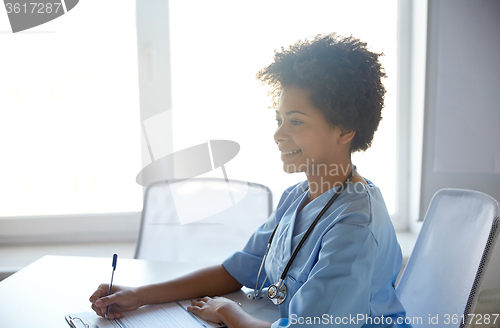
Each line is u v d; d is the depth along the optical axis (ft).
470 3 5.47
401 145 6.12
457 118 5.63
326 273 2.22
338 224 2.38
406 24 5.93
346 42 2.59
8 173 5.83
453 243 2.80
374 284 2.45
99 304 2.58
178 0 5.67
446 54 5.57
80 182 5.97
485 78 5.51
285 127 2.59
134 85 5.84
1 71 5.64
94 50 5.74
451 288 2.65
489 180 5.61
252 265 3.15
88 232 6.01
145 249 4.67
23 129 5.78
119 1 5.67
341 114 2.49
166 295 2.88
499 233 2.47
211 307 2.62
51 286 3.16
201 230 4.79
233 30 5.75
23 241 5.90
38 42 5.65
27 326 2.50
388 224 2.57
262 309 2.87
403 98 6.06
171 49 5.74
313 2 5.77
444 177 5.76
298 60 2.54
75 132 5.87
